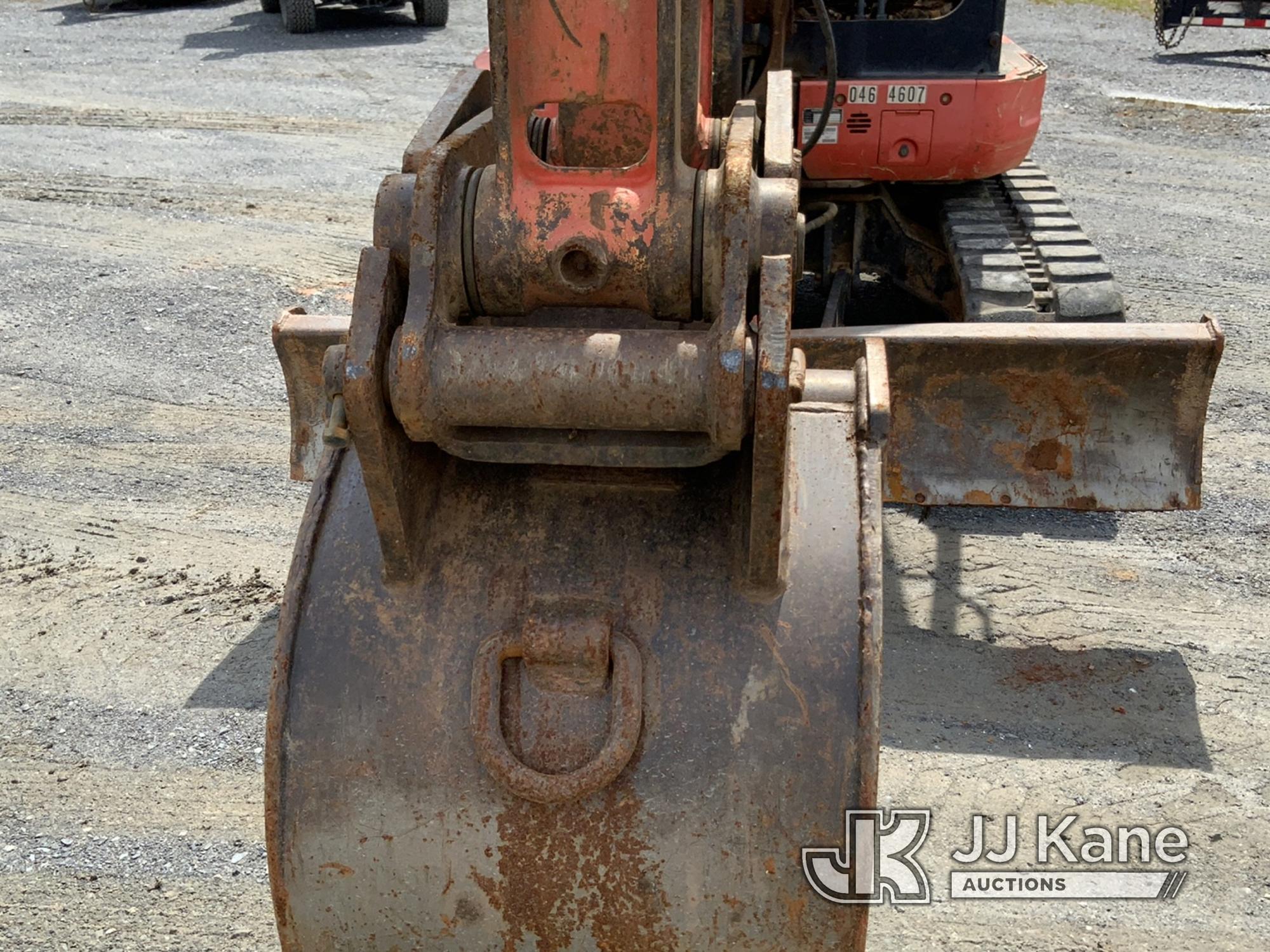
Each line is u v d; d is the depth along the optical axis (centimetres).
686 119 236
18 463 562
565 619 222
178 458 570
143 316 731
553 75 210
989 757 380
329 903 227
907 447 424
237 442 588
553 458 224
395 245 222
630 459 223
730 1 371
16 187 969
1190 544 502
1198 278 795
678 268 214
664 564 232
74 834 348
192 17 1650
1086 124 1166
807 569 229
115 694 409
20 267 802
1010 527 516
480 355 207
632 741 215
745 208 209
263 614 454
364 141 1107
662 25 204
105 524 513
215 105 1212
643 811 217
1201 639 439
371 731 223
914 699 406
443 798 220
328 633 229
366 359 206
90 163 1034
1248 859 342
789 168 231
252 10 1700
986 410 420
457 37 1516
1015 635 441
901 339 412
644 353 206
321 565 236
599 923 222
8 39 1507
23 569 479
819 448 245
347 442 234
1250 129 1152
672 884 218
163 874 335
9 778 369
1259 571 481
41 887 329
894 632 442
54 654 429
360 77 1317
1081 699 408
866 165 557
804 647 222
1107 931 318
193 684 415
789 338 203
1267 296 763
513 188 216
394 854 222
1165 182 1006
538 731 220
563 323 239
